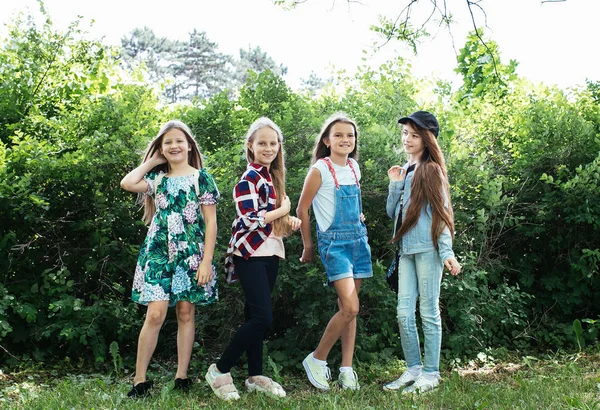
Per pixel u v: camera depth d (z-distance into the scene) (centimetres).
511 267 659
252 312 447
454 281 578
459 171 618
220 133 625
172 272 451
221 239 546
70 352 561
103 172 567
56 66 686
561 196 646
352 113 649
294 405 416
